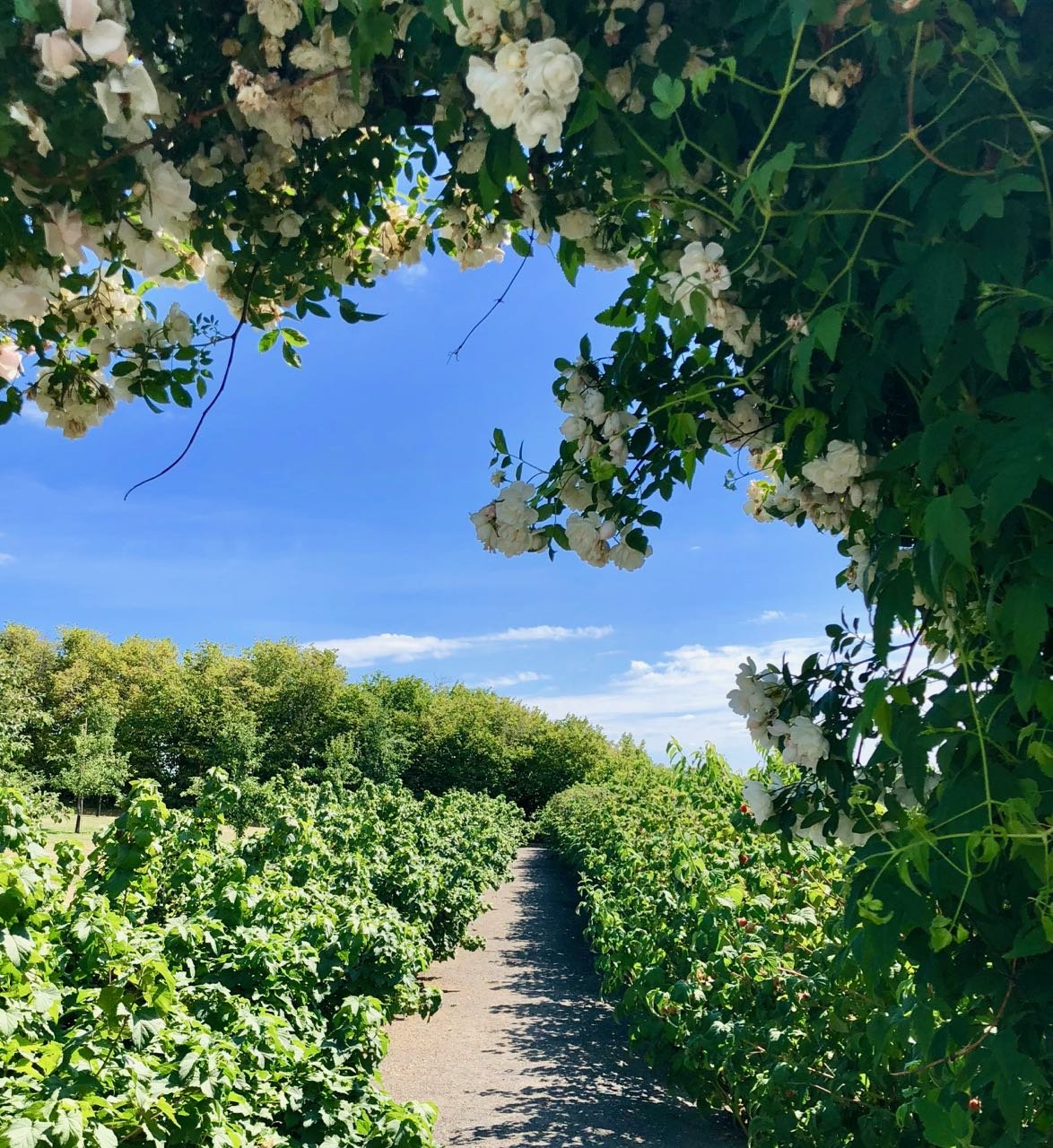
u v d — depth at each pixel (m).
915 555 1.38
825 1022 3.21
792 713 2.01
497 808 22.61
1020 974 1.33
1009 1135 1.33
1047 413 1.08
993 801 1.24
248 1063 3.22
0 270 1.65
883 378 1.56
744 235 1.48
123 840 3.79
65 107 1.40
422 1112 3.27
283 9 1.66
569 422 2.04
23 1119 1.95
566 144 1.78
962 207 1.14
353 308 2.38
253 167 1.96
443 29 1.35
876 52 1.23
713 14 1.38
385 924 5.71
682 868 5.50
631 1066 6.07
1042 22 1.22
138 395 2.23
